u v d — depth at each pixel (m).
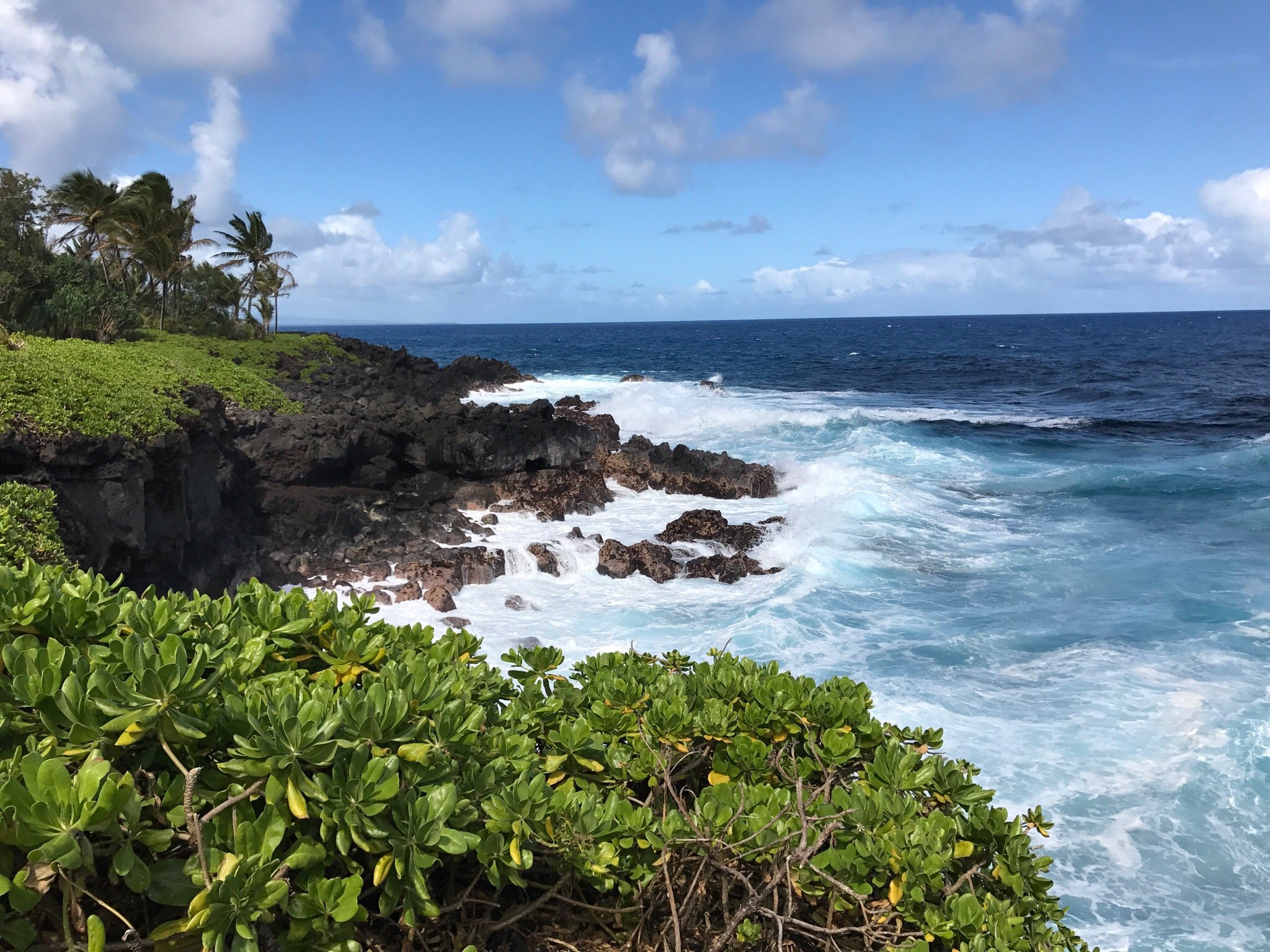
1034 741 10.27
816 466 26.78
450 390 46.66
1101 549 18.67
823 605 15.51
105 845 2.29
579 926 3.18
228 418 22.33
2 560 9.38
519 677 4.14
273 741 2.38
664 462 27.25
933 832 3.07
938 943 2.94
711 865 2.97
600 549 19.11
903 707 11.19
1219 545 18.62
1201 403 46.59
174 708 2.41
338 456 22.17
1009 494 24.38
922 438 33.50
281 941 2.31
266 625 3.41
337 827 2.39
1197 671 11.99
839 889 2.88
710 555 19.97
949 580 17.09
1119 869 8.12
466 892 2.85
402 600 16.45
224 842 2.34
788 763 3.65
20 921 2.02
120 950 2.11
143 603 3.09
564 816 3.00
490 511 23.23
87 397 14.80
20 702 2.48
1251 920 7.46
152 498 15.64
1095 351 94.00
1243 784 9.23
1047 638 13.61
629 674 4.17
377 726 2.62
